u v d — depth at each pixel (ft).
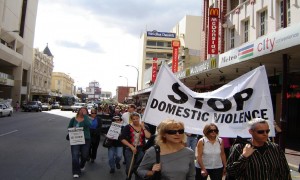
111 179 27.14
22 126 80.23
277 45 38.68
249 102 18.94
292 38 35.86
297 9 55.42
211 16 82.23
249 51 45.70
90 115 34.91
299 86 56.49
